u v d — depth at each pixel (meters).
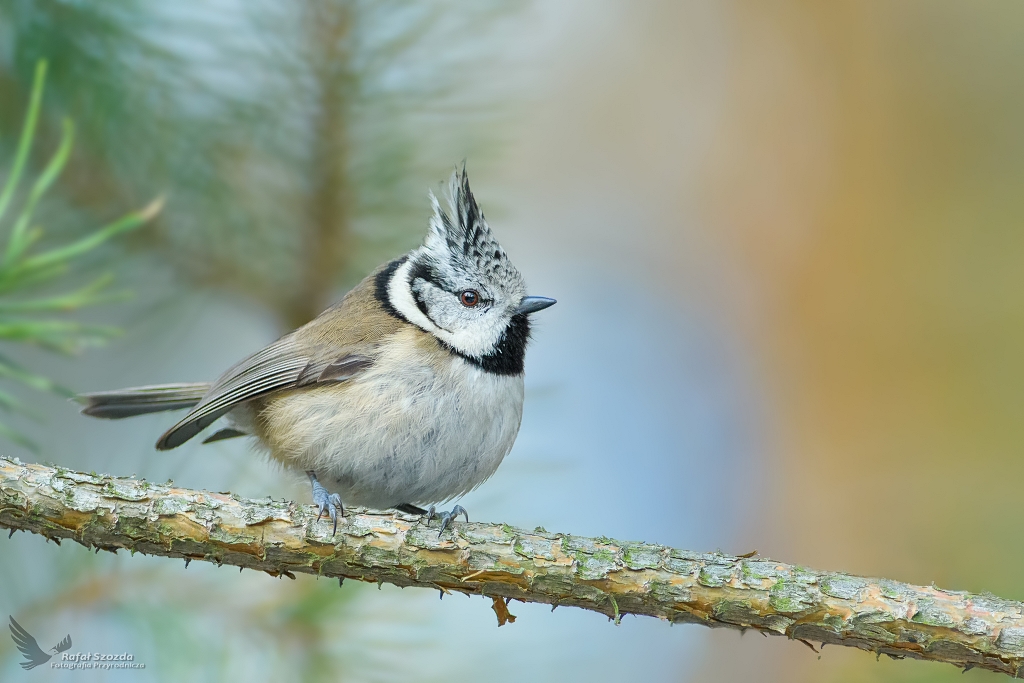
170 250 8.77
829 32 16.55
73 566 7.02
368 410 8.48
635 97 17.94
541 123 16.81
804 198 16.16
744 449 15.29
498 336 8.94
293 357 8.84
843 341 15.13
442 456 8.57
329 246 8.99
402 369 8.55
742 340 16.03
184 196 8.59
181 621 6.97
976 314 14.83
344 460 8.59
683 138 17.53
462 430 8.59
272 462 9.26
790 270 15.88
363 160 8.68
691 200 17.27
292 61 8.19
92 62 7.98
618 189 17.70
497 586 6.50
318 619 7.23
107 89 8.04
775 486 14.87
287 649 7.20
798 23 16.80
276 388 8.88
